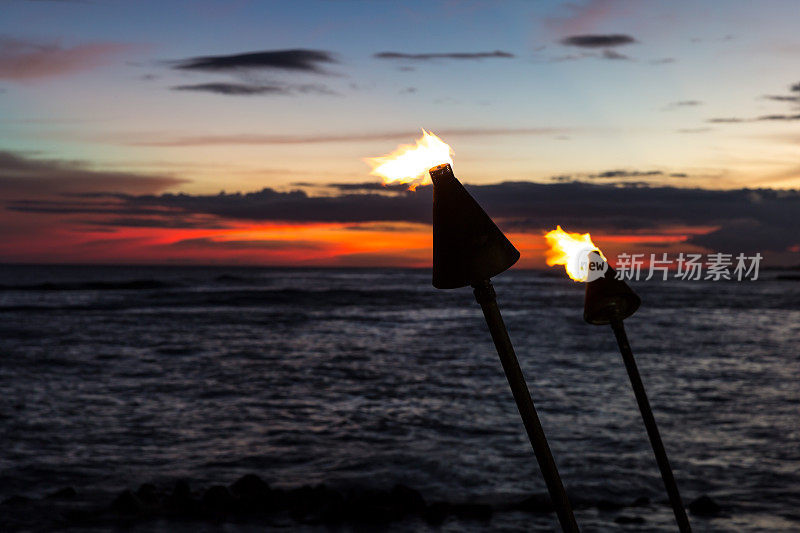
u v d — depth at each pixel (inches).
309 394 670.5
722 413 554.6
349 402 625.0
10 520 295.9
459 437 472.7
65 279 5876.0
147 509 314.2
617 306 94.5
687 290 4148.6
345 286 4463.6
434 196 53.6
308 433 493.0
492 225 52.4
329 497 328.5
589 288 94.8
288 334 1348.4
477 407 592.1
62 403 605.0
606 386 701.3
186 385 722.2
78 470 392.5
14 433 481.7
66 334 1294.3
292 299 2800.2
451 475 379.2
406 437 476.1
